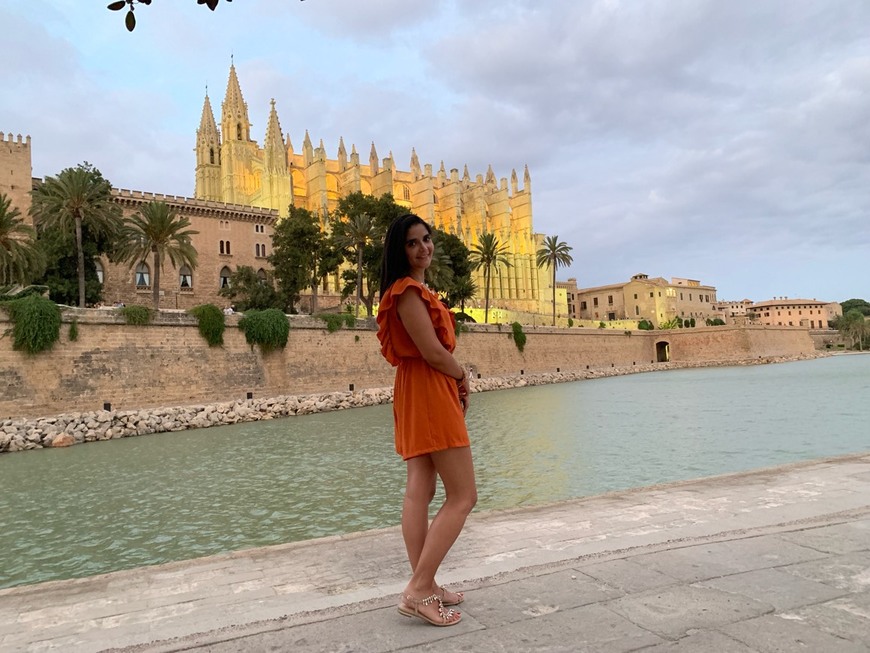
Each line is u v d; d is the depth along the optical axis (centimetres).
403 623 385
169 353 4200
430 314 413
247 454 2631
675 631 352
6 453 2991
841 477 973
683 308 15638
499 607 403
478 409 4384
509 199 14425
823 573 448
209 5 458
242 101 11119
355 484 1927
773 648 327
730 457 2231
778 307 19088
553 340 8450
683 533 645
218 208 7431
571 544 686
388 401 5241
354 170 11262
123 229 4828
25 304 3553
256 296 6681
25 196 5950
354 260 6912
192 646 369
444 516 399
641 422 3344
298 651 351
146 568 706
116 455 2758
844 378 6262
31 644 491
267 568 680
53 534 1492
